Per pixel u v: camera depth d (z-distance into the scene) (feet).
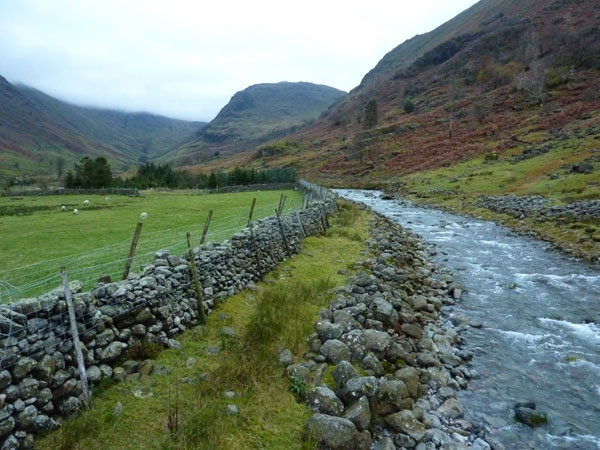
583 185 141.69
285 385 29.37
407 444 25.43
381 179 310.04
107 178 287.28
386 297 46.75
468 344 42.52
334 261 67.15
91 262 53.88
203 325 38.32
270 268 58.59
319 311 42.63
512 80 476.95
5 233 87.76
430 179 243.81
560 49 480.64
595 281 64.34
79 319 26.43
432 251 87.51
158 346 32.17
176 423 23.35
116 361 29.25
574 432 28.40
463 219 136.26
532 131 290.97
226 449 22.72
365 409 25.99
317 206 95.91
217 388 27.73
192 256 38.91
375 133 486.79
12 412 20.89
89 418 23.70
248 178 299.99
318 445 23.76
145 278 33.60
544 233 99.91
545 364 38.24
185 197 202.18
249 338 34.99
